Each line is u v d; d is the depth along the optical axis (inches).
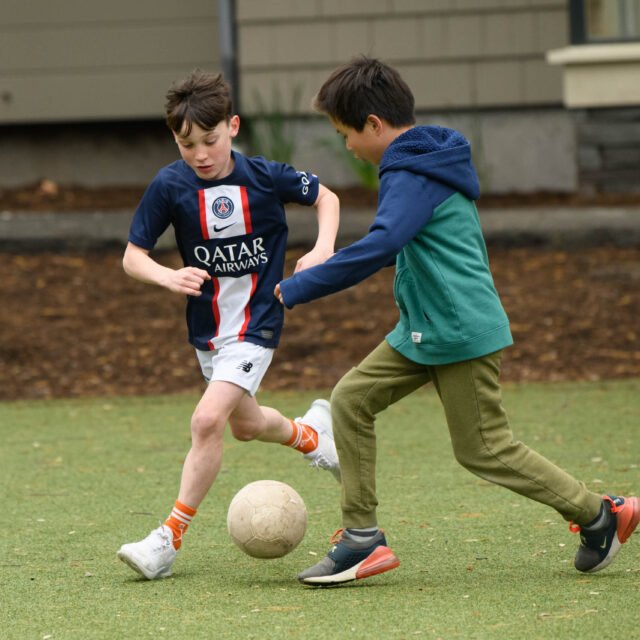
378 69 451.2
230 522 480.1
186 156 487.5
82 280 1226.0
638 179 1434.5
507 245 1258.0
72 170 1630.2
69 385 1021.8
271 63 1480.1
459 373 438.3
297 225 1273.4
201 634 387.9
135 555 463.8
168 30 1578.5
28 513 604.1
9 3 1588.3
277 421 534.3
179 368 1048.8
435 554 501.0
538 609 404.2
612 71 1411.2
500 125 1477.6
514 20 1453.0
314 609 417.1
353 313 1131.9
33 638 390.3
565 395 929.5
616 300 1119.6
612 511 449.7
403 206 423.2
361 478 456.1
